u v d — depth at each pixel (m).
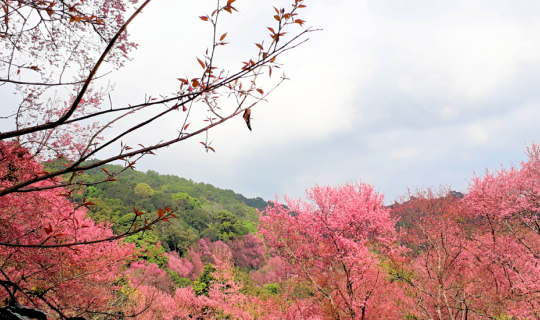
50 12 1.88
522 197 11.04
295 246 10.24
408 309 9.65
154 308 11.33
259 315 11.83
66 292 4.25
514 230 11.10
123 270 7.56
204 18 1.39
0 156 2.63
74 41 2.60
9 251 3.50
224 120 1.53
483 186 11.95
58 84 1.93
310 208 10.55
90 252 5.05
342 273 9.02
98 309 4.79
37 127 1.27
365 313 8.28
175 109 1.48
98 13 2.62
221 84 1.45
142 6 1.28
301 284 9.87
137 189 54.91
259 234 11.27
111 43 1.23
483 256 10.18
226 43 1.43
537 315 8.12
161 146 1.47
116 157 1.43
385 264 11.06
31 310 1.81
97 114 1.40
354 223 9.84
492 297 9.30
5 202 3.29
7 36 2.28
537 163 11.53
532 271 8.80
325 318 8.30
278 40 1.48
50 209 3.79
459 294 9.71
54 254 3.98
